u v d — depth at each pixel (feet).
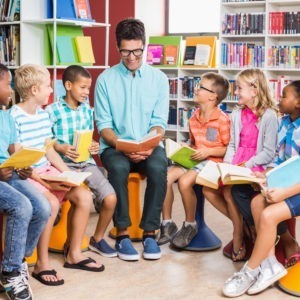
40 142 9.36
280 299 8.38
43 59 14.73
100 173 10.21
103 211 10.02
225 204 10.18
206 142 10.99
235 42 18.56
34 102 9.28
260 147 10.22
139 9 19.34
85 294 8.45
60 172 9.66
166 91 11.17
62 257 10.06
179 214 13.44
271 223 8.30
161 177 10.07
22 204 7.93
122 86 10.93
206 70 19.11
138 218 11.12
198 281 9.07
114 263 9.84
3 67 8.43
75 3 14.57
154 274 9.35
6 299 8.14
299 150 9.08
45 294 8.40
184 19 20.49
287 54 17.15
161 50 19.02
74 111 10.58
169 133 19.89
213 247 10.64
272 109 10.21
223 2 17.90
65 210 10.38
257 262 8.50
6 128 8.55
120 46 10.57
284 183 8.37
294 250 9.61
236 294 8.40
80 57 14.70
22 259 8.11
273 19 17.19
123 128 10.93
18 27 14.53
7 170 8.02
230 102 18.31
